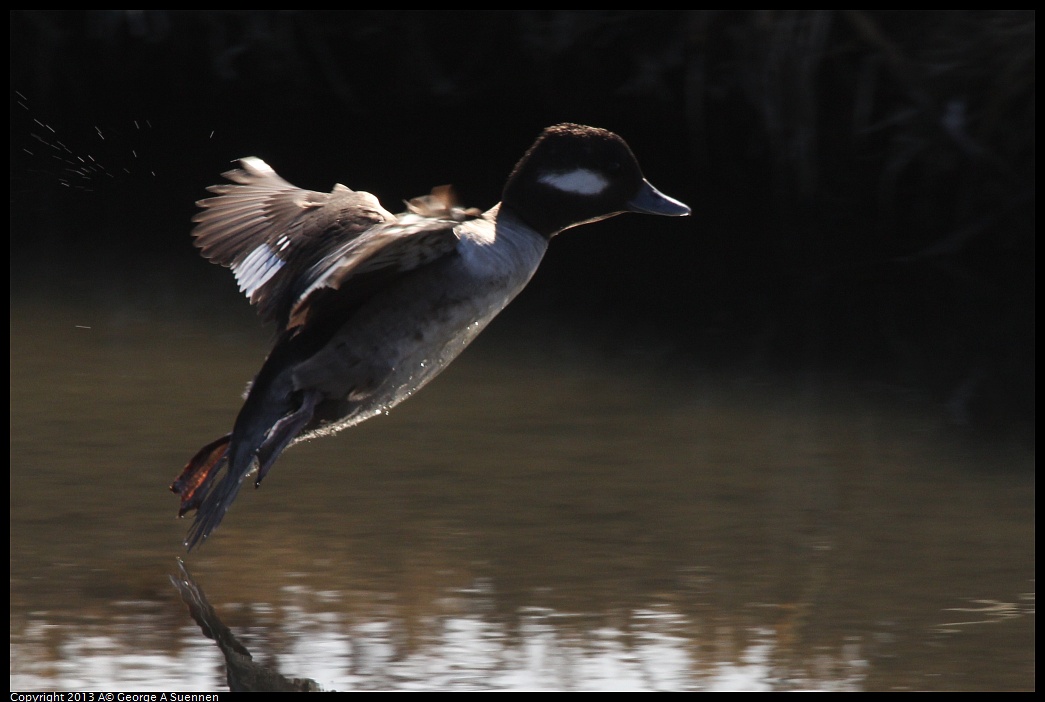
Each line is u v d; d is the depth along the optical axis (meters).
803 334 12.73
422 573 7.72
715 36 16.48
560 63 18.12
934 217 16.36
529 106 18.53
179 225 16.19
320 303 6.84
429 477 9.13
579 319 13.17
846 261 15.20
